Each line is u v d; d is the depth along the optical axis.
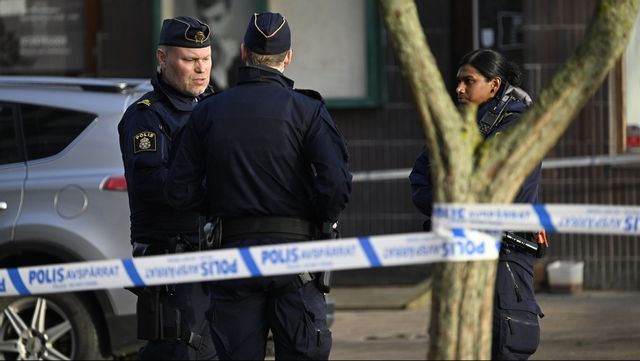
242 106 16.30
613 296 35.69
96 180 23.50
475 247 12.77
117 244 23.27
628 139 36.81
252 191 16.14
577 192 36.72
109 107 24.08
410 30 12.61
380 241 13.89
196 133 16.53
